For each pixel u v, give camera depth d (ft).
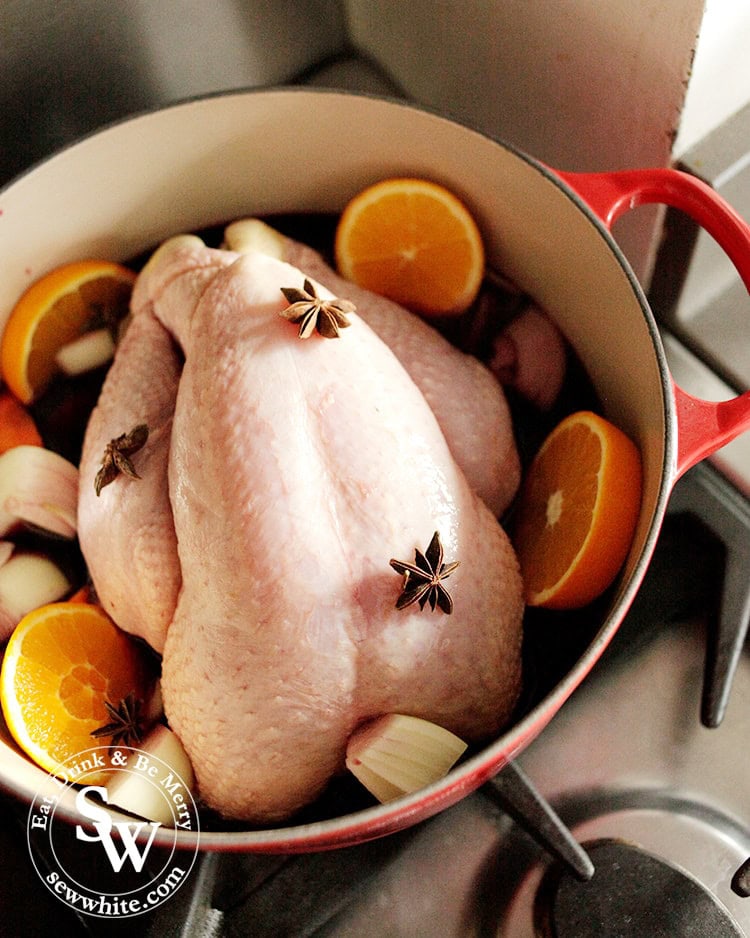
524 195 2.01
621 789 1.96
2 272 2.11
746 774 1.97
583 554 1.88
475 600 1.79
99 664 1.96
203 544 1.76
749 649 2.03
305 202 2.26
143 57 2.25
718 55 1.95
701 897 1.86
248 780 1.79
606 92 2.09
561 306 2.11
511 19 2.14
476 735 1.85
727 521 2.02
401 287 2.22
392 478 1.76
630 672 2.02
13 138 2.23
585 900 1.86
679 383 2.19
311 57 2.45
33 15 2.09
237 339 1.80
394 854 1.93
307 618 1.72
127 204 2.17
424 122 2.02
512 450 2.03
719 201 1.86
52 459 2.12
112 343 2.22
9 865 1.98
